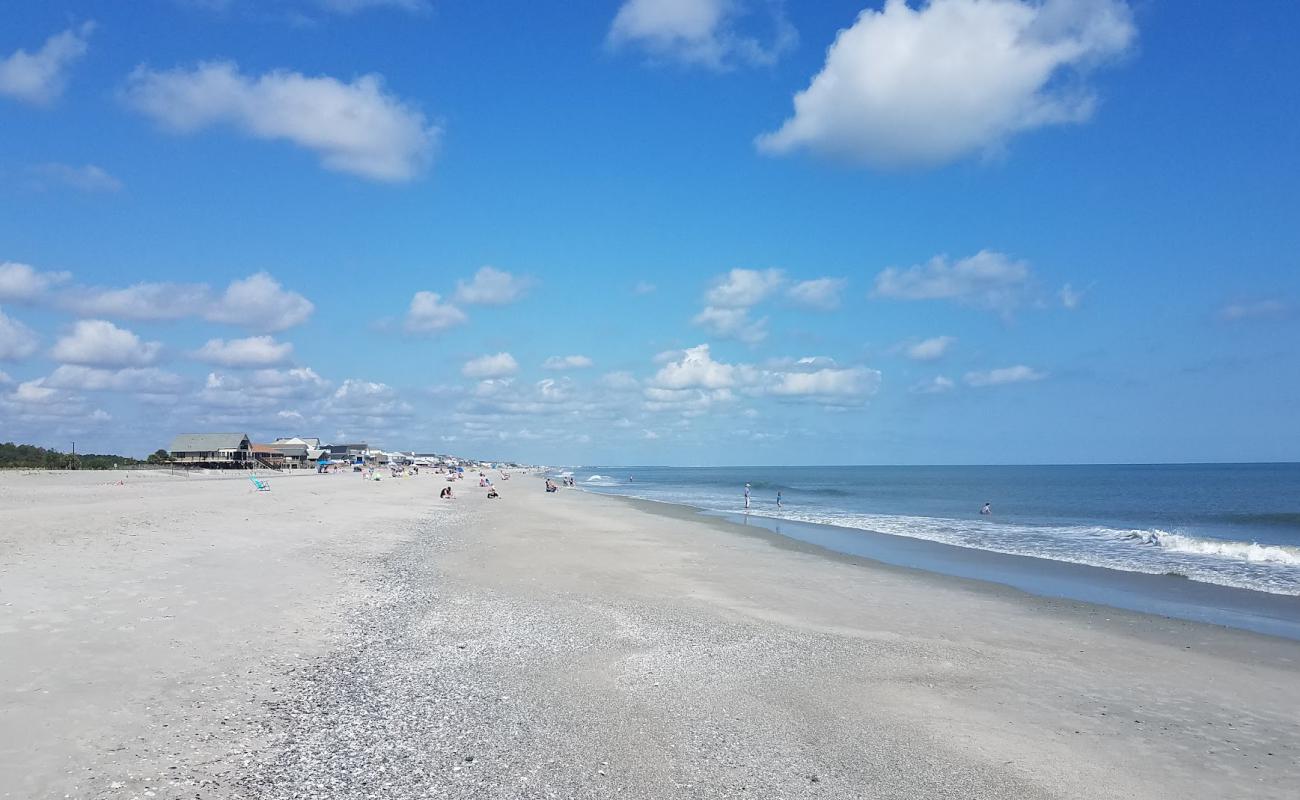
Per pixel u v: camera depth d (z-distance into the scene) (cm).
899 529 4234
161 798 716
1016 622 1750
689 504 6819
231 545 2344
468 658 1290
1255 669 1373
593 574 2284
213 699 996
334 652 1277
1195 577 2473
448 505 5538
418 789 776
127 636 1225
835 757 912
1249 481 13488
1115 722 1075
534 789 791
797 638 1523
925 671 1309
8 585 1481
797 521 4778
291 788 760
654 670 1257
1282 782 877
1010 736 1003
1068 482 13688
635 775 840
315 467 15475
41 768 755
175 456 12531
